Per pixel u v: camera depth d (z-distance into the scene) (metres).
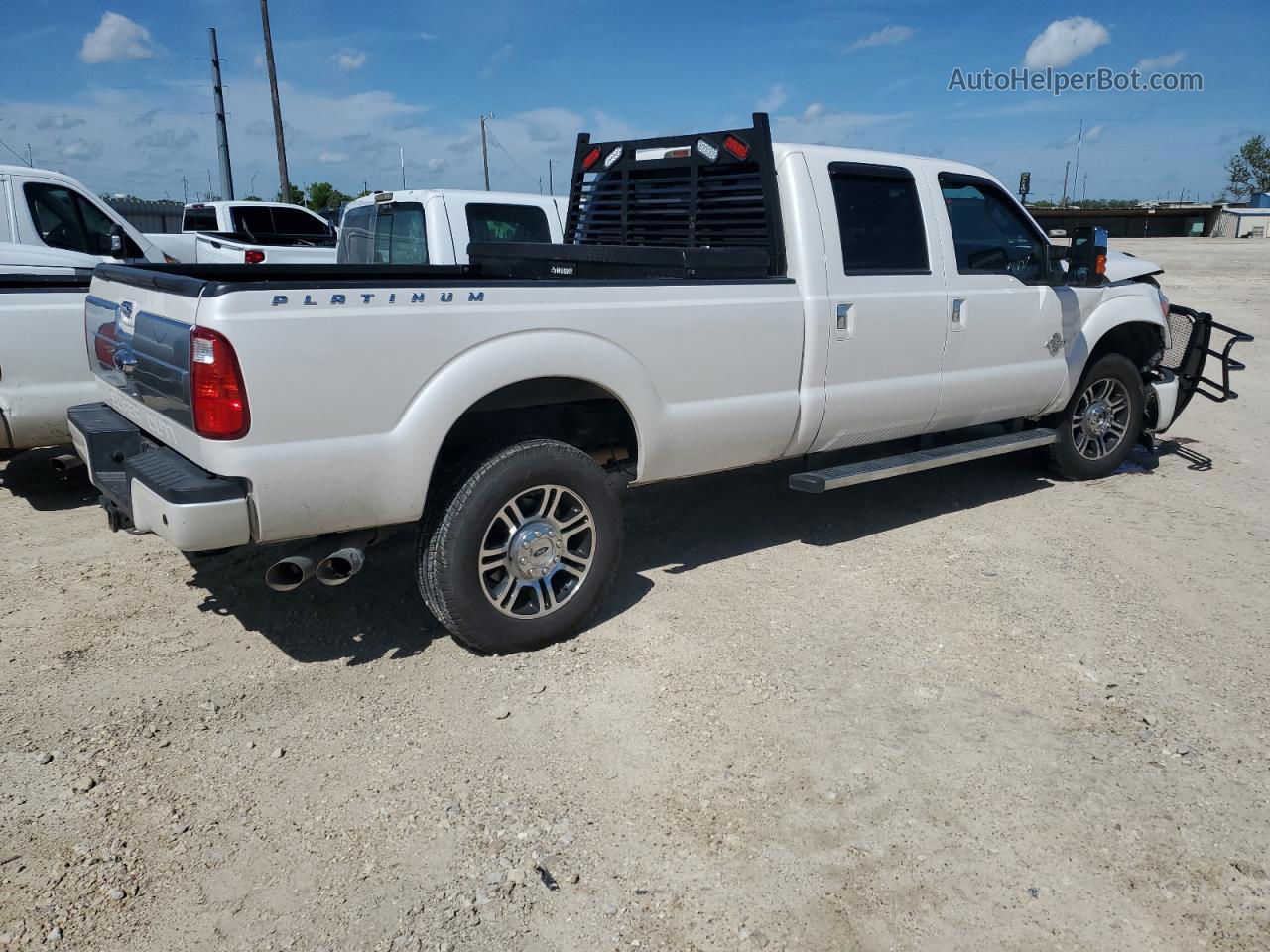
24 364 5.71
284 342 3.38
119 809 3.10
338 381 3.50
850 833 3.00
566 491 4.11
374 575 5.01
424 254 7.91
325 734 3.54
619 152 5.71
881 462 5.39
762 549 5.41
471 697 3.81
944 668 4.05
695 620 4.49
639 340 4.24
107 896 2.71
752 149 4.86
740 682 3.92
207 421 3.35
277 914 2.66
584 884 2.79
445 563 3.85
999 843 2.96
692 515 6.00
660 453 4.46
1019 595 4.80
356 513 3.65
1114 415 6.79
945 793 3.20
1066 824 3.05
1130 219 57.53
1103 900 2.73
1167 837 2.99
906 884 2.79
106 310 4.43
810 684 3.90
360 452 3.58
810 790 3.21
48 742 3.46
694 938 2.59
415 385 3.67
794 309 4.77
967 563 5.21
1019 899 2.73
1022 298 5.82
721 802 3.15
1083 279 6.09
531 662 4.09
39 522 5.82
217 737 3.52
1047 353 6.05
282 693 3.83
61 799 3.13
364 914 2.67
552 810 3.12
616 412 4.54
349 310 3.50
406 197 8.08
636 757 3.41
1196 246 40.12
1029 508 6.16
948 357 5.50
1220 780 3.28
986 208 5.79
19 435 5.79
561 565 4.19
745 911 2.68
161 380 3.70
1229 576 5.06
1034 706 3.75
